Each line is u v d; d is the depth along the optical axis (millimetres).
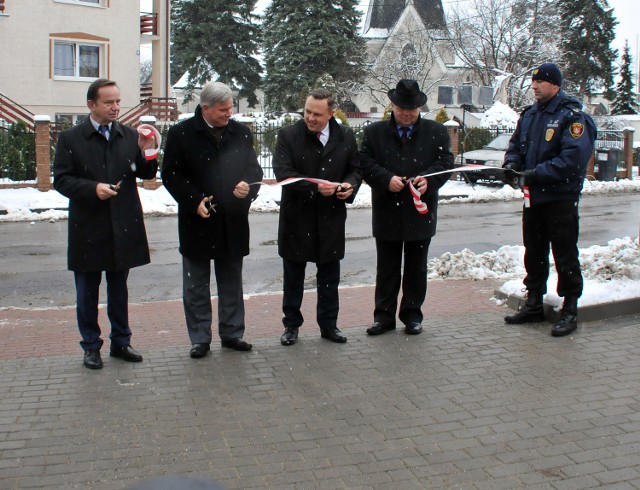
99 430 4328
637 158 35594
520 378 5168
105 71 29516
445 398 4812
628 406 4656
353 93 45500
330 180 5859
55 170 5285
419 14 53125
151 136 5367
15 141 19500
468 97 39344
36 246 12352
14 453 4027
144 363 5582
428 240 6258
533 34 42750
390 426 4375
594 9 51031
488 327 6469
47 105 28234
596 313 6559
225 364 5539
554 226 6113
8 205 16656
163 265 10617
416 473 3785
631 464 3877
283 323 6176
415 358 5637
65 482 3709
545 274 6504
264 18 46438
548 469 3824
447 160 6145
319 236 5863
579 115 5934
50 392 4945
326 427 4363
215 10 47469
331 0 44062
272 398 4828
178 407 4680
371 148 6184
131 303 8062
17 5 27172
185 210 5566
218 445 4125
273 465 3879
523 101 41781
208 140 5547
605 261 7738
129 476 3773
